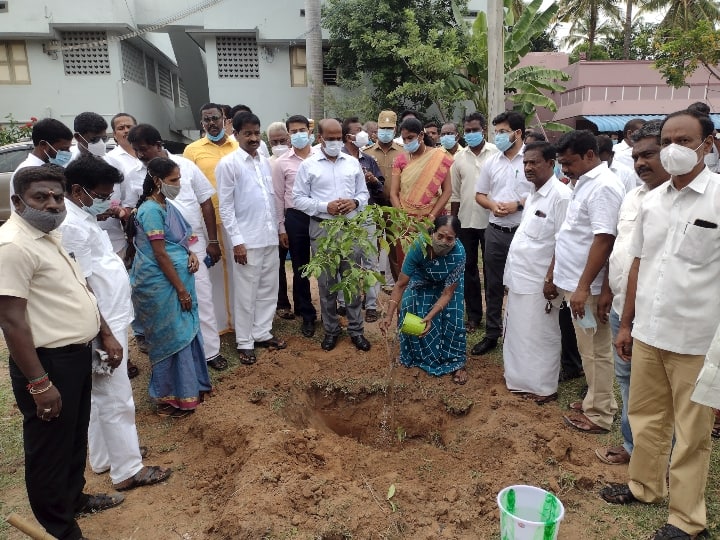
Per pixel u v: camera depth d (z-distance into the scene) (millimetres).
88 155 2979
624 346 2902
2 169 9016
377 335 5484
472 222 5477
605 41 27891
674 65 12664
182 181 4441
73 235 2906
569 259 3641
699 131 2342
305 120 5496
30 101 15703
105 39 15609
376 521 2734
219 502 3059
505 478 3086
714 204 2375
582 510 2912
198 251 4586
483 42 13594
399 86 14508
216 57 16266
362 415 4324
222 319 5488
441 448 3771
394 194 5699
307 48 13797
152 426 3955
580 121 18344
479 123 5438
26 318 2334
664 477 2891
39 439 2502
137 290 3797
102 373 2951
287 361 4766
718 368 2230
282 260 5969
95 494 3107
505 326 4242
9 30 14930
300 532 2639
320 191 4965
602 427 3699
